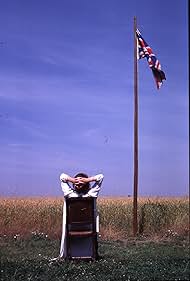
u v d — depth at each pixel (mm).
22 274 8547
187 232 18500
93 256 10102
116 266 9516
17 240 14469
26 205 19047
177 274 8734
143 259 10867
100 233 17172
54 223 17234
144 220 19203
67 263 9594
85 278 8352
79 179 10016
